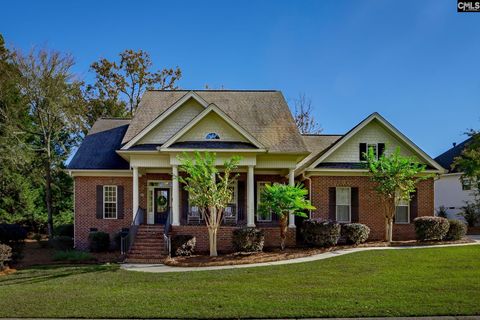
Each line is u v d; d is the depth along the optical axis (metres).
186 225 21.91
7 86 29.58
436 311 9.61
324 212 23.31
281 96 27.11
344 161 23.83
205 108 22.72
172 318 9.51
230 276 14.29
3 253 16.56
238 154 21.86
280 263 16.78
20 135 31.25
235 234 19.55
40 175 31.11
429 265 15.10
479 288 11.68
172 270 16.05
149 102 26.20
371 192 23.50
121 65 43.84
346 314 9.52
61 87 28.67
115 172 24.02
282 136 23.59
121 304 10.65
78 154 24.69
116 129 27.12
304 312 9.69
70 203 33.62
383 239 23.02
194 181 19.11
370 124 24.02
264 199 20.50
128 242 20.48
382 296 10.96
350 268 14.92
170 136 23.36
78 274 15.48
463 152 23.42
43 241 25.02
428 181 23.83
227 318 9.45
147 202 24.22
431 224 21.33
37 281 14.34
